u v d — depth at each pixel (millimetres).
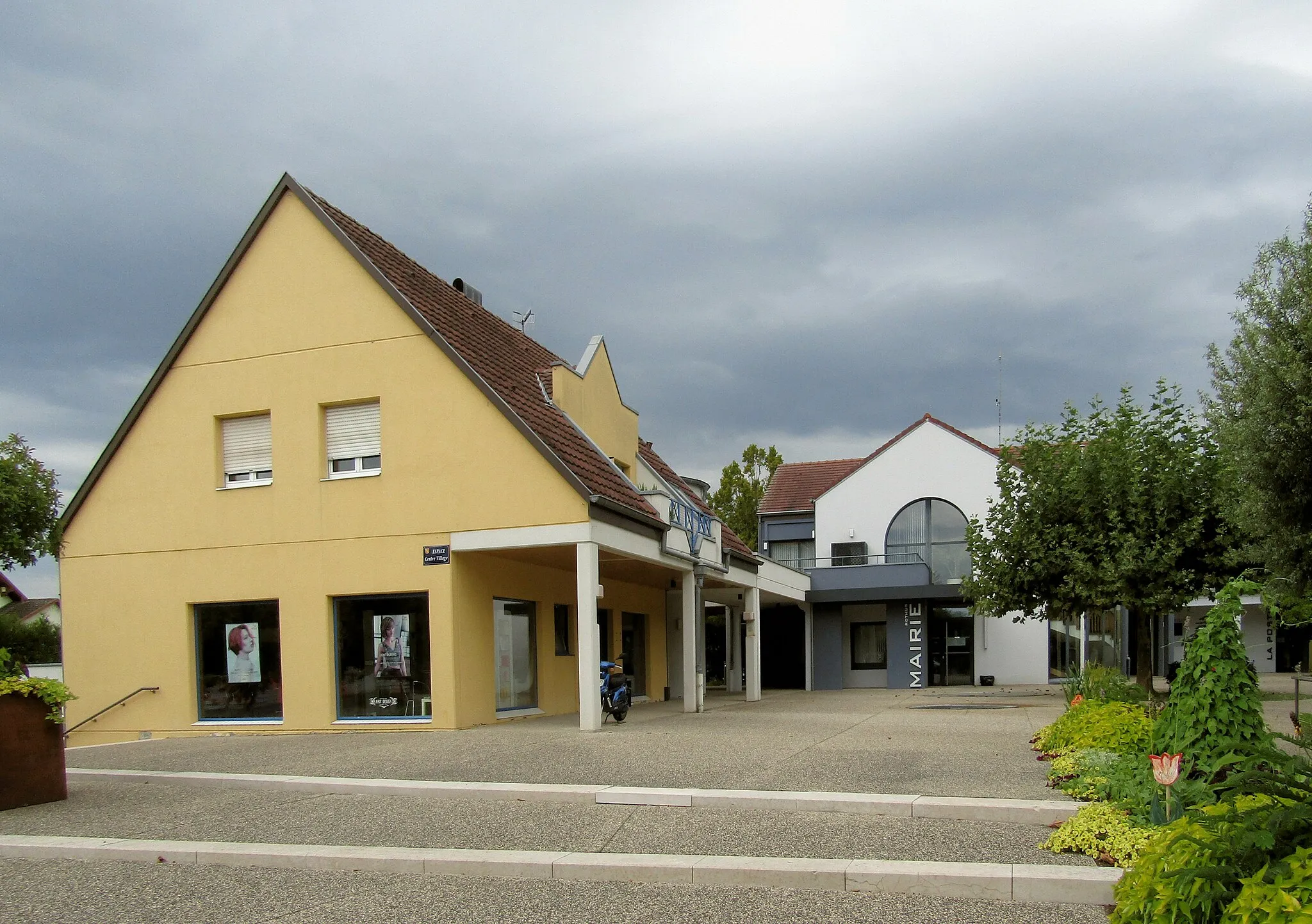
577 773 10516
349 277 16812
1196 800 7164
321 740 14586
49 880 7430
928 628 33094
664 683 25516
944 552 34688
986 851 7191
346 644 16297
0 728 9727
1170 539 19719
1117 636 33125
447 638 15547
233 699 16953
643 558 17109
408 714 15758
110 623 17734
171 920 6434
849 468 40656
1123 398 21000
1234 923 4020
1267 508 11375
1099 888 6262
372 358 16500
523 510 15320
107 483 18031
